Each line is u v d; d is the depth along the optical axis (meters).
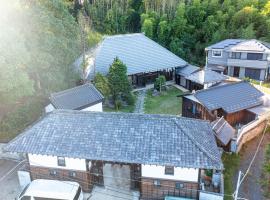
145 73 35.31
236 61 38.25
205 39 46.59
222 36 45.03
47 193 15.22
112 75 29.09
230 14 47.56
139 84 35.62
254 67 37.47
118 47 35.25
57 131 16.56
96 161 16.86
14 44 19.94
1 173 19.12
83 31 31.42
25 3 24.48
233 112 23.12
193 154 14.85
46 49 24.30
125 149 15.39
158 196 16.25
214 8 48.94
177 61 37.03
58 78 26.11
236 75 39.38
